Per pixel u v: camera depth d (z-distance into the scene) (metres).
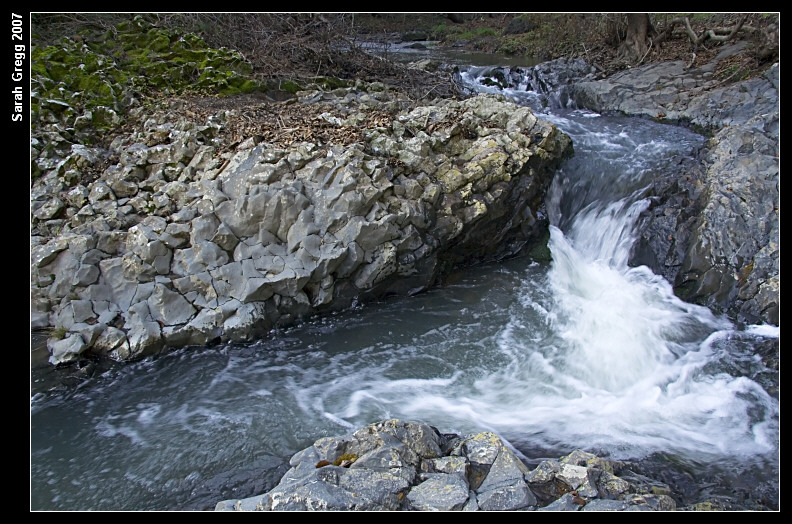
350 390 5.21
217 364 5.53
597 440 4.50
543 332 6.09
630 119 10.28
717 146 7.57
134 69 8.62
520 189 7.31
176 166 6.72
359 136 6.87
